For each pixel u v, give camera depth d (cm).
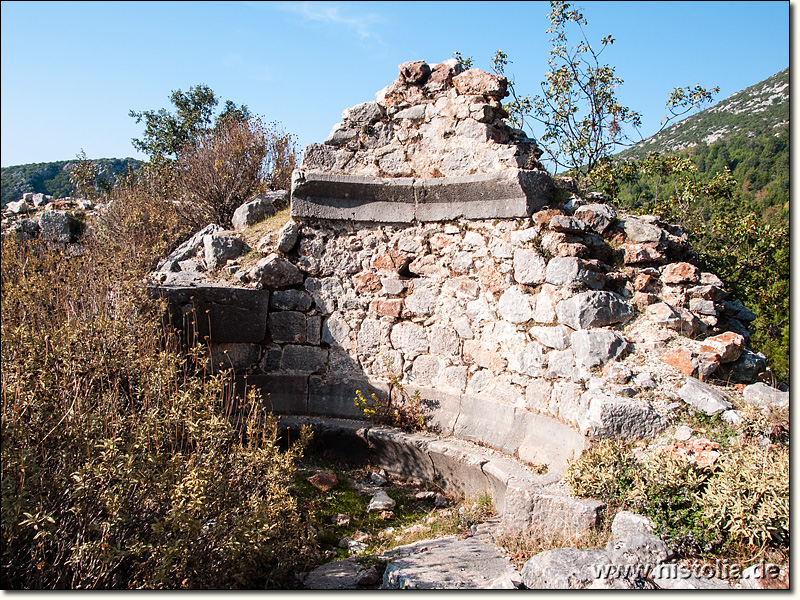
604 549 330
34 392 325
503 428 559
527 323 561
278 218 738
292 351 657
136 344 470
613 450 404
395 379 635
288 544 362
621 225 597
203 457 350
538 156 655
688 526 333
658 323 515
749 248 1165
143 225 894
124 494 312
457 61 648
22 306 561
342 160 668
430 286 637
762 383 445
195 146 1030
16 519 272
